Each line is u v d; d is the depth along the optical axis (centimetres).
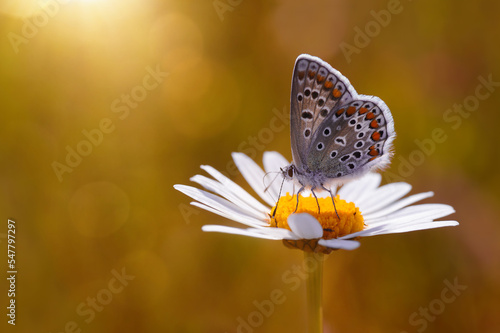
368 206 18
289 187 18
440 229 19
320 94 18
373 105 18
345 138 18
